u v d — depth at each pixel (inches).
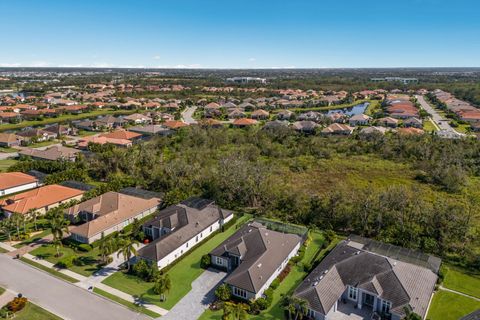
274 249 1840.6
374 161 3823.8
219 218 2310.5
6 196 2834.6
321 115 6363.2
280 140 4623.5
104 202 2423.7
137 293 1647.4
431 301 1589.6
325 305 1448.1
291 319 1464.1
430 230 2063.2
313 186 3102.9
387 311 1501.0
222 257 1843.0
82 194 2736.2
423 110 6919.3
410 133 4594.0
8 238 2180.1
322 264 1749.5
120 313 1510.8
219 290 1578.5
